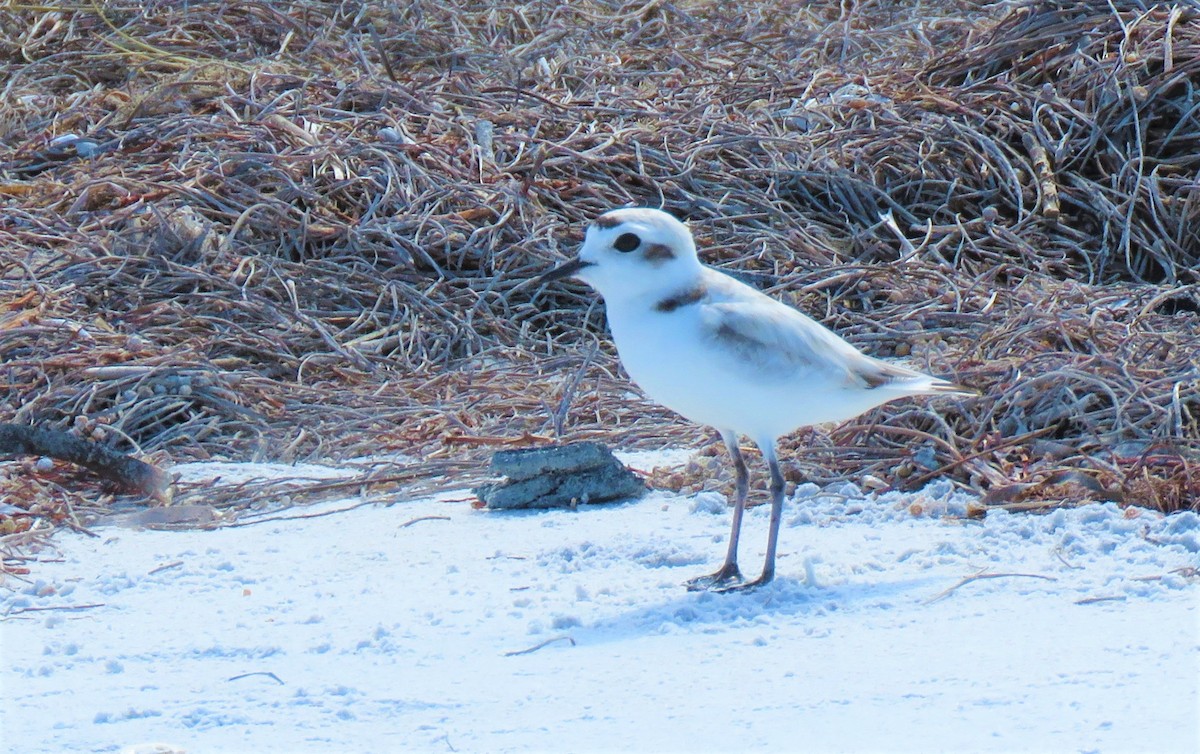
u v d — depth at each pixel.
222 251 14.48
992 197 16.39
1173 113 16.81
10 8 20.91
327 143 16.19
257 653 7.05
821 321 14.02
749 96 18.73
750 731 5.80
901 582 7.81
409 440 11.41
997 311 13.80
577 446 9.82
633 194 16.28
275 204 15.10
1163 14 17.59
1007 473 9.66
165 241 14.59
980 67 18.28
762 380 7.66
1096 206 15.98
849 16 22.78
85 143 16.88
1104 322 12.45
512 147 16.83
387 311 14.27
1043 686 6.13
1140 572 7.75
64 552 8.98
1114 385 10.66
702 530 9.02
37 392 11.85
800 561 8.25
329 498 10.20
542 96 18.09
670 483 10.08
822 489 9.68
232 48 20.23
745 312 7.66
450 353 13.79
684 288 7.73
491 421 11.76
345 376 13.01
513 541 8.95
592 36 21.64
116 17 20.86
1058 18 18.20
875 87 18.22
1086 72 17.23
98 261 14.23
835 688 6.24
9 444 10.45
